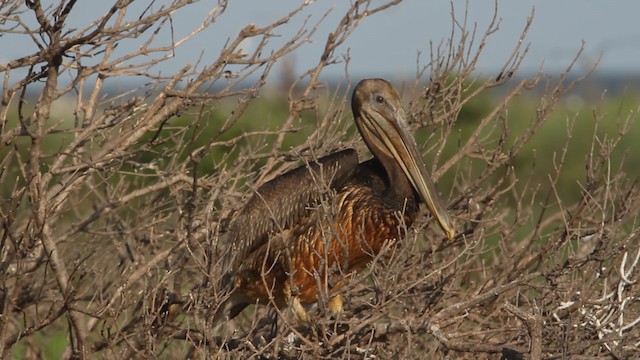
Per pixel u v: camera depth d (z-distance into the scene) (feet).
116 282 39.99
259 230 38.75
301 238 38.24
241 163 40.06
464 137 82.02
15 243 34.01
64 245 43.91
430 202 38.55
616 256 34.22
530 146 88.53
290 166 42.50
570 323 30.66
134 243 41.52
